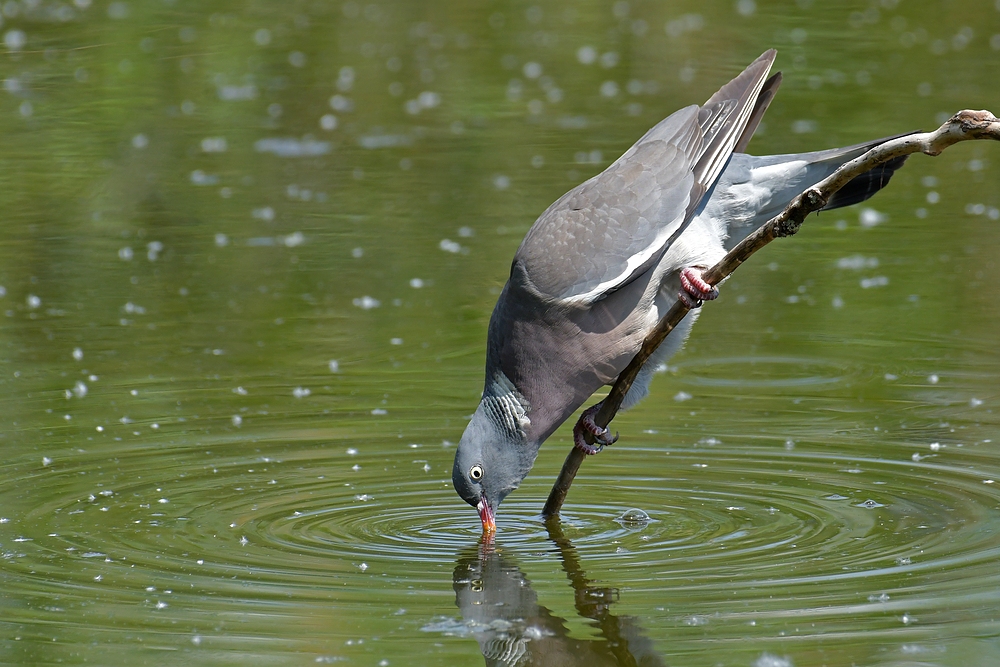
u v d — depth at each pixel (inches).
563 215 381.4
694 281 361.7
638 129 821.9
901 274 614.2
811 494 393.7
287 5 1099.3
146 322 569.0
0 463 421.4
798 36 991.0
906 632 293.7
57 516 378.6
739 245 346.3
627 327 375.2
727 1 1111.6
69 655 286.2
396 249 656.4
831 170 395.2
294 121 857.5
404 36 1031.6
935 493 390.6
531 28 1054.4
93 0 1074.7
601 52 984.3
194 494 399.2
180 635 297.1
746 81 407.5
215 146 812.0
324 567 343.6
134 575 335.0
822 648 287.4
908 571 331.0
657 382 502.9
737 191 396.5
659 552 351.9
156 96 886.4
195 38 993.5
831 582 325.1
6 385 496.7
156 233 682.2
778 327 559.5
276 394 491.8
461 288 606.2
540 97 892.6
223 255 653.3
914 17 1043.9
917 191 745.6
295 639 296.0
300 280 617.9
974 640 289.6
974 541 350.6
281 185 751.1
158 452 434.0
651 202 380.8
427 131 837.2
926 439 438.0
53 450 433.1
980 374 498.9
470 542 366.0
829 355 525.0
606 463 429.4
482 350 538.6
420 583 332.2
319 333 557.9
